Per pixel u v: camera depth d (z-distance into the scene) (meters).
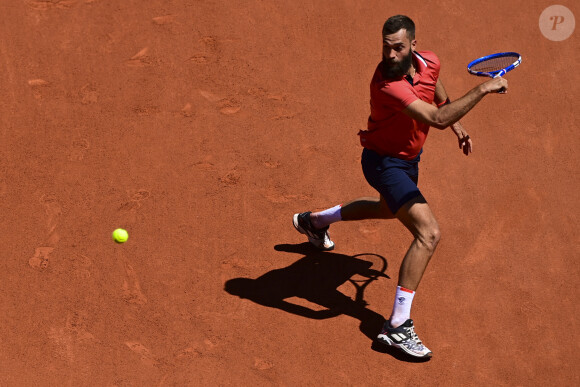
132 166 25.59
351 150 26.89
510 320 20.70
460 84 30.22
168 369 18.73
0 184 24.47
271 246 22.78
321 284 21.55
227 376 18.64
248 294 21.03
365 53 31.66
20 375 18.41
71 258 21.83
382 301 21.11
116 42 31.66
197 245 22.56
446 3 34.50
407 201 18.81
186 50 31.41
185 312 20.34
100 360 18.88
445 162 26.56
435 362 19.39
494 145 27.39
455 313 20.83
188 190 24.69
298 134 27.48
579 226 24.03
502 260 22.64
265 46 31.81
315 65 30.95
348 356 19.36
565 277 22.16
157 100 28.77
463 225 23.91
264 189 24.95
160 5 33.78
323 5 34.03
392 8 34.06
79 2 33.72
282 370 18.89
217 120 27.94
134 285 21.08
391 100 17.77
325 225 22.03
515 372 19.27
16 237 22.45
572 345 20.08
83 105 28.33
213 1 34.09
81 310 20.23
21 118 27.48
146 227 23.08
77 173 25.12
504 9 34.41
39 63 30.34
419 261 18.64
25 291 20.69
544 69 31.27
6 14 32.84
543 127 28.34
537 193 25.33
